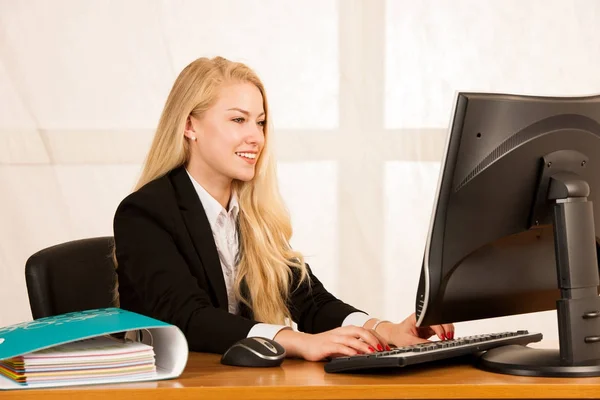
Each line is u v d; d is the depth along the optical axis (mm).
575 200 1620
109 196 3816
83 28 3801
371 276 3947
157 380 1536
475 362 1686
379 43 3928
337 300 2373
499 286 1681
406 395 1469
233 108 2248
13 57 3771
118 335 2006
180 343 1570
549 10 3959
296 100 3912
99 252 2381
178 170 2293
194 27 3850
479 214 1600
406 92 3936
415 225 3945
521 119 1594
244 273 2340
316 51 3912
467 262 1634
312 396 1464
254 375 1592
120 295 2184
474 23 3947
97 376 1519
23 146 3777
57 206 3791
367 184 3936
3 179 3764
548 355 1660
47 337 1526
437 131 3936
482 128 1565
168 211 2156
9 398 1437
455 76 3945
